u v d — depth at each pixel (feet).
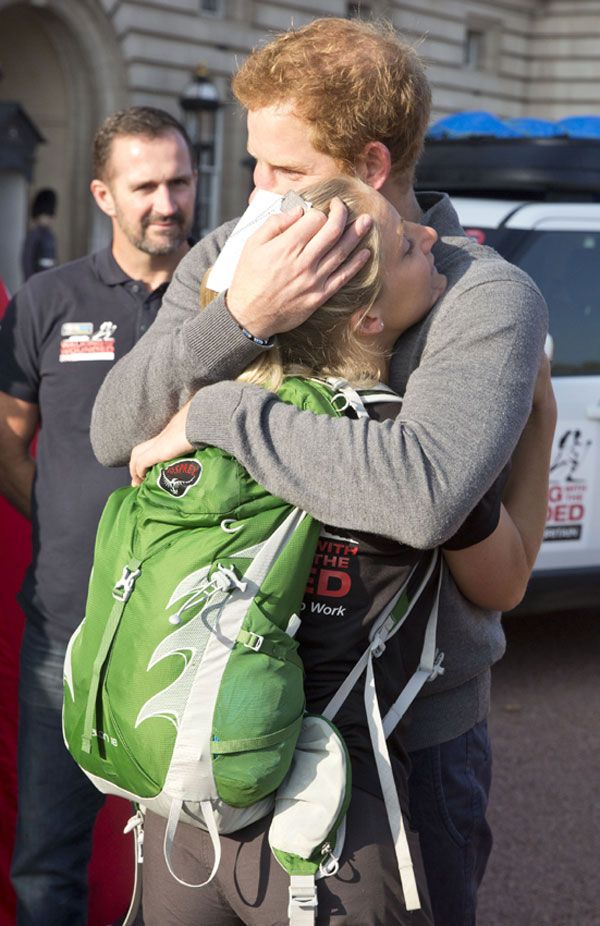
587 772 14.16
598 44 70.85
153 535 5.29
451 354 5.34
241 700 4.95
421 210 6.21
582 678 17.39
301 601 5.25
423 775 6.01
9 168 45.52
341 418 5.19
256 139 5.86
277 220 5.29
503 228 16.60
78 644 5.52
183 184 9.30
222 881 5.34
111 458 6.22
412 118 5.77
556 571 16.46
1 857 9.75
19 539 10.42
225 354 5.42
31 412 9.43
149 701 5.03
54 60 60.13
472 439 5.09
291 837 5.06
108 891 9.70
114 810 9.85
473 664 6.04
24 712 9.03
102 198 9.52
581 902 11.28
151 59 58.39
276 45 5.80
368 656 5.40
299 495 5.08
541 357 5.50
